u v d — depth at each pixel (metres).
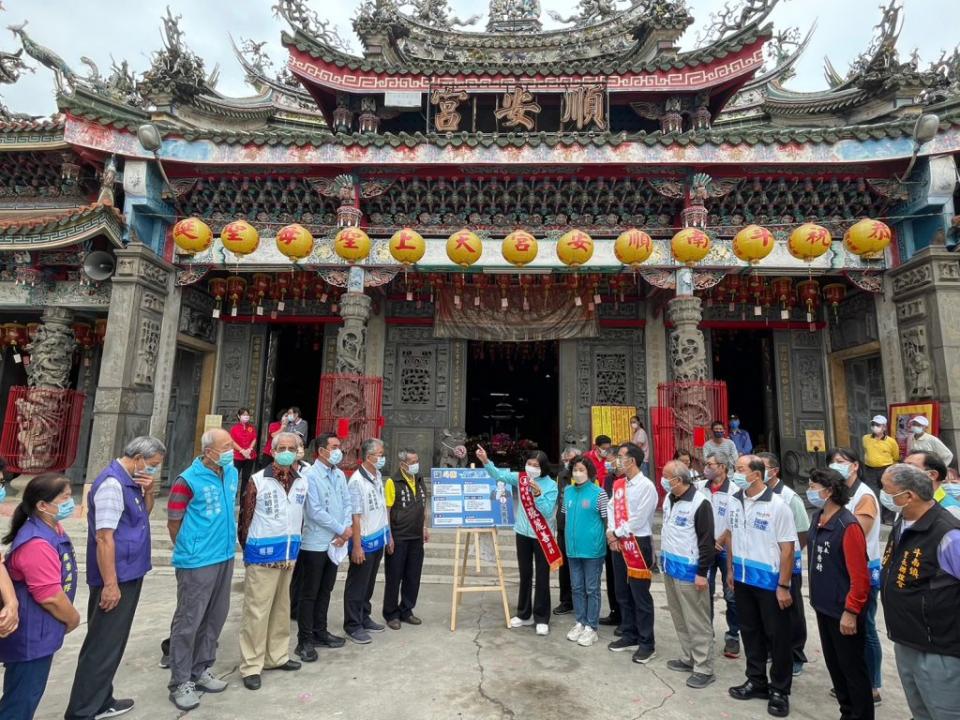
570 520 6.88
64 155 12.62
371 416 12.19
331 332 15.98
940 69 14.55
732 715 5.03
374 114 14.76
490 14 19.23
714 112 14.77
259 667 5.44
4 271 12.56
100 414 11.19
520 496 7.29
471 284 15.06
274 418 17.02
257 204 12.88
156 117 13.52
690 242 11.25
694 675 5.61
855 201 12.37
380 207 13.03
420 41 18.20
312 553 6.15
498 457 20.78
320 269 12.57
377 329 15.91
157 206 12.37
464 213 12.95
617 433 14.86
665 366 15.24
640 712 5.03
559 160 11.83
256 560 5.52
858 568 4.54
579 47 17.91
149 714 4.84
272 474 5.81
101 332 14.31
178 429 15.14
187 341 14.00
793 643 6.01
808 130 11.47
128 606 4.87
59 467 12.15
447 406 15.56
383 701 5.14
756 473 5.43
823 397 15.18
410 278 14.53
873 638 5.45
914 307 11.79
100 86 14.43
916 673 3.84
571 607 7.92
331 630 7.05
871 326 13.34
